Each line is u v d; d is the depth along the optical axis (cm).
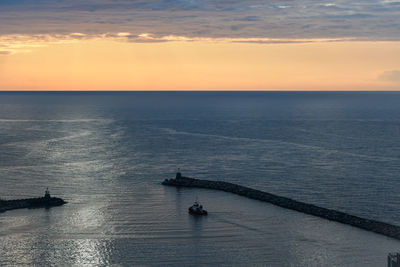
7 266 8575
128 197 13050
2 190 13738
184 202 12550
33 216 11269
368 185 14300
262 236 9962
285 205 12025
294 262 8719
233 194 13400
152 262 8738
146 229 10394
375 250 9212
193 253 9094
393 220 11088
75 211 11694
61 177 15488
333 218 10956
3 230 10312
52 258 8912
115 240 9731
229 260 8812
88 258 8906
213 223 10781
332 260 8794
